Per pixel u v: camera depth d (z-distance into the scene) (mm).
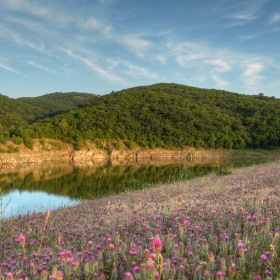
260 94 119062
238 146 78938
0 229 7480
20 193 23219
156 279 3482
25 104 118312
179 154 77500
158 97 104688
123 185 25719
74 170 47250
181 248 4980
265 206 7969
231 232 6102
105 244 5594
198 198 11070
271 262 4293
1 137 63656
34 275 4051
